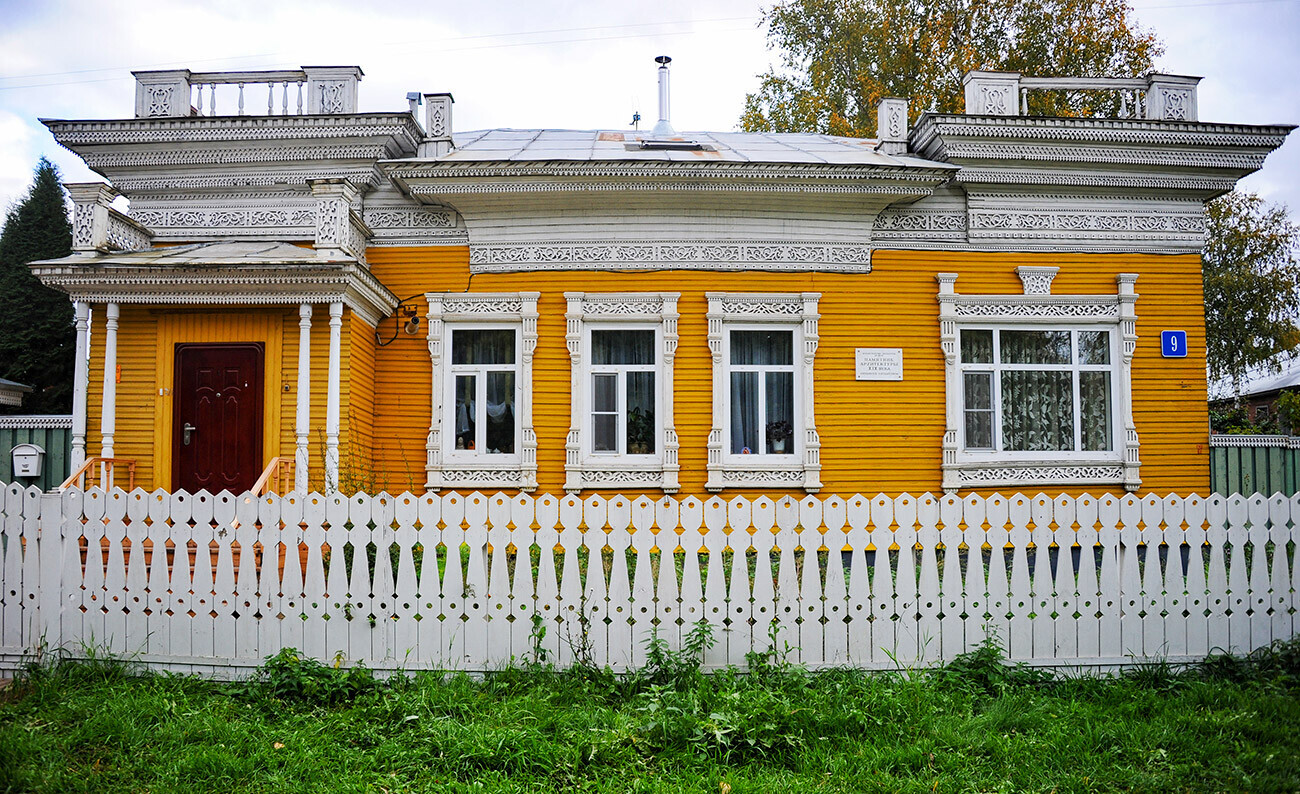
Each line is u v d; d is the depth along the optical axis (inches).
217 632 238.8
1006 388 466.3
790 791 174.7
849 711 204.2
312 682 221.3
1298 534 244.4
